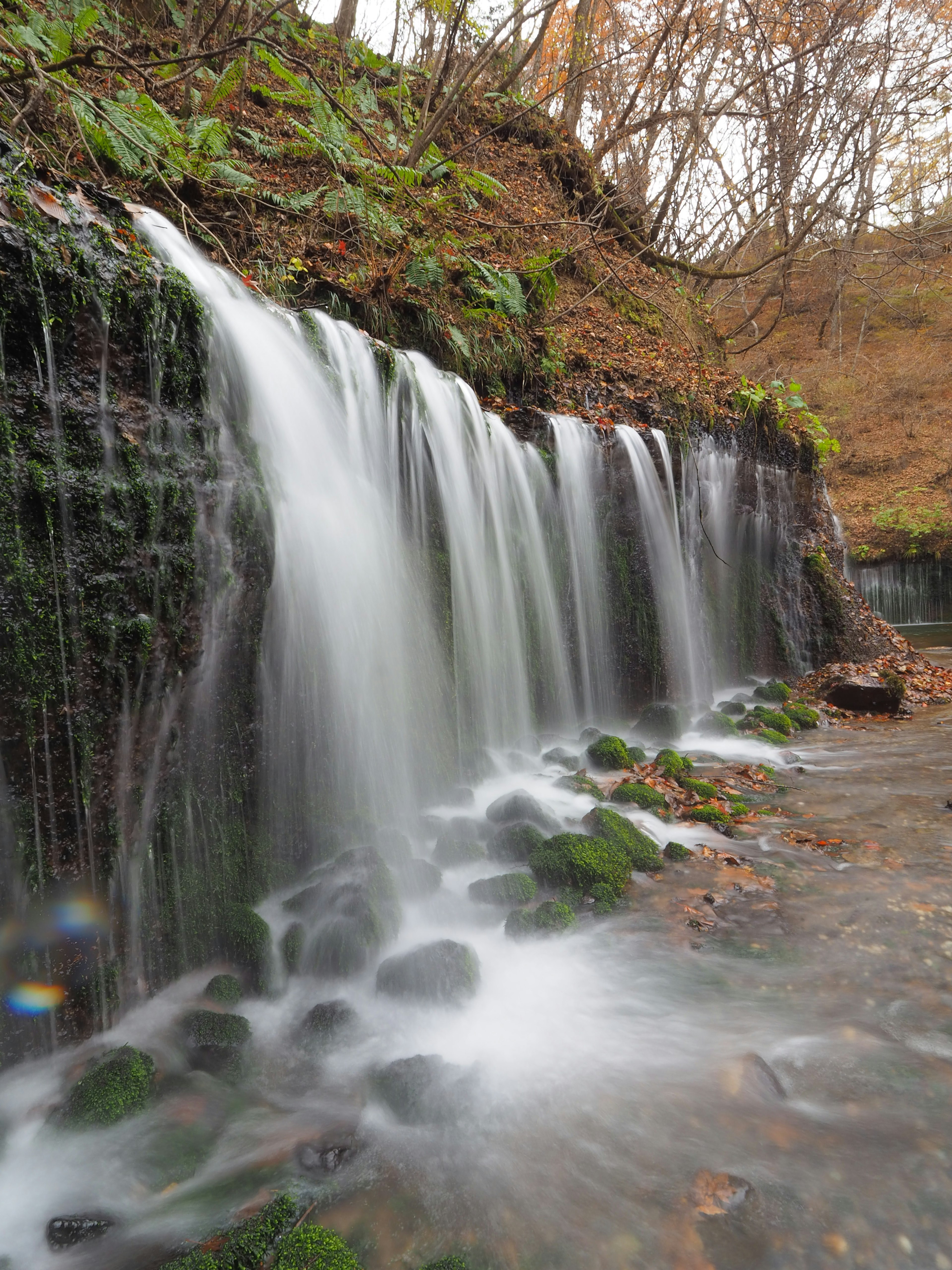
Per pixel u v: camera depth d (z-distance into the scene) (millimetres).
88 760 2893
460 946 3457
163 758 3361
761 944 3736
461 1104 2689
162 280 3201
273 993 3420
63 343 2758
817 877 4434
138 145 5777
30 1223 2291
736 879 4430
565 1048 3018
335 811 4637
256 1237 2123
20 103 5352
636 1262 2070
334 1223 2223
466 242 9656
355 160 7906
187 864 3566
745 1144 2469
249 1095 2824
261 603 3912
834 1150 2420
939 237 16953
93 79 6945
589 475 8070
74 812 2869
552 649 7496
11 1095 2686
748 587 10516
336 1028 3098
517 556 7090
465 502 6469
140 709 3129
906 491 21891
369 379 5516
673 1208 2234
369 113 10578
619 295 13547
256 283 6250
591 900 4172
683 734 7918
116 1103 2641
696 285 18562
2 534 2539
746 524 10484
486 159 13789
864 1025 3062
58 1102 2697
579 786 5836
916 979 3365
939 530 19938
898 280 28422
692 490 9445
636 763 6668
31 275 2629
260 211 7379
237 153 8281
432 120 9602
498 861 4609
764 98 15633
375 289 7008
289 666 4324
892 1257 2045
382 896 3842
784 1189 2275
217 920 3639
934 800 5688
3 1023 2676
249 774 4004
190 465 3330
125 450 2990
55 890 2828
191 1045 3004
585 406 8789
